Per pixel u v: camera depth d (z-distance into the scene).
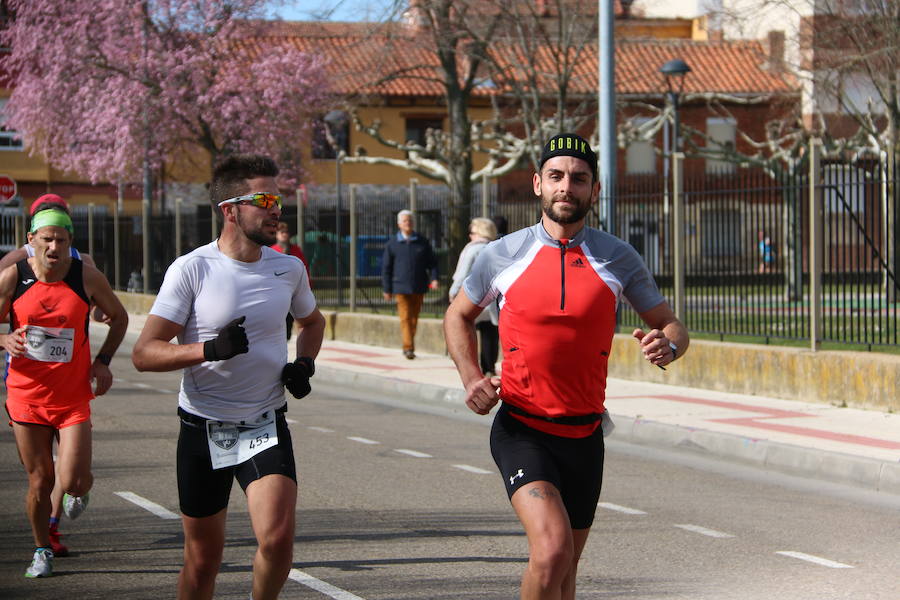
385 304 32.19
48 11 45.81
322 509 11.68
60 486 8.99
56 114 47.84
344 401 21.09
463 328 6.69
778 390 18.88
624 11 48.94
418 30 43.34
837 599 8.65
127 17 46.00
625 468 14.41
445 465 14.36
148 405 19.84
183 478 6.80
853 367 17.70
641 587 8.94
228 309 6.78
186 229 41.12
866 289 18.30
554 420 6.46
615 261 6.56
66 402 9.03
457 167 42.78
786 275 21.38
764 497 12.63
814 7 35.97
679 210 21.59
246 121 48.72
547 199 6.50
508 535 10.55
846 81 38.62
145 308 42.69
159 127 45.75
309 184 60.56
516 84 41.78
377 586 8.80
